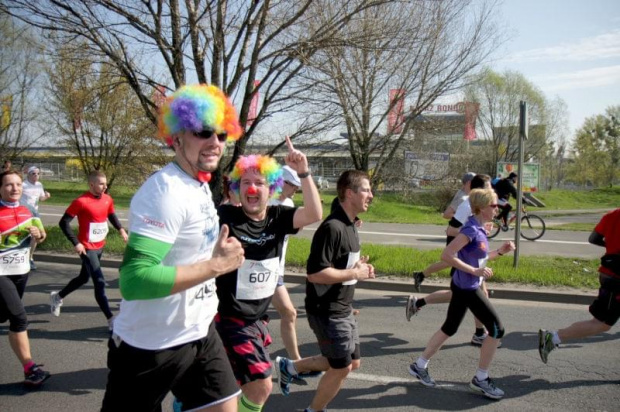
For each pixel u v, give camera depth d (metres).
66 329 5.81
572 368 4.68
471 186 5.88
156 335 2.10
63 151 27.89
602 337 5.61
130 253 1.94
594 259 9.82
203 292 2.25
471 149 36.84
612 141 65.31
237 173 3.02
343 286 3.32
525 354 5.05
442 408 3.85
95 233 5.77
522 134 8.55
